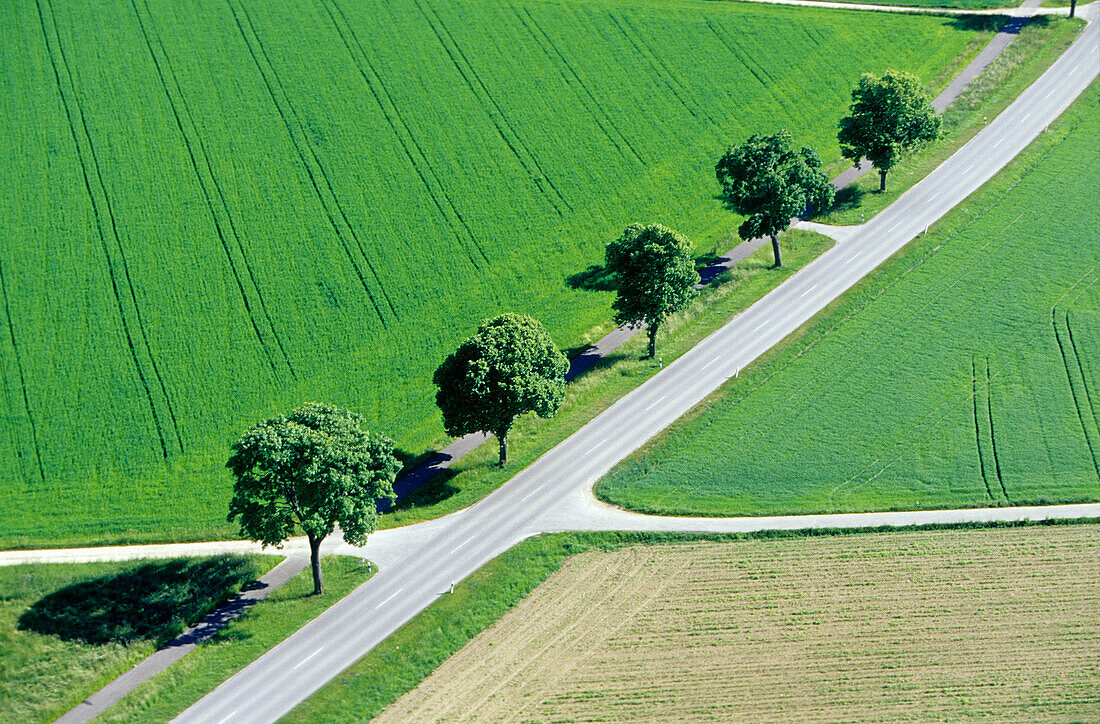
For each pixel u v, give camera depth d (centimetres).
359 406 10912
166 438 10531
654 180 13900
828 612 8319
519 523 9400
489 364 9594
